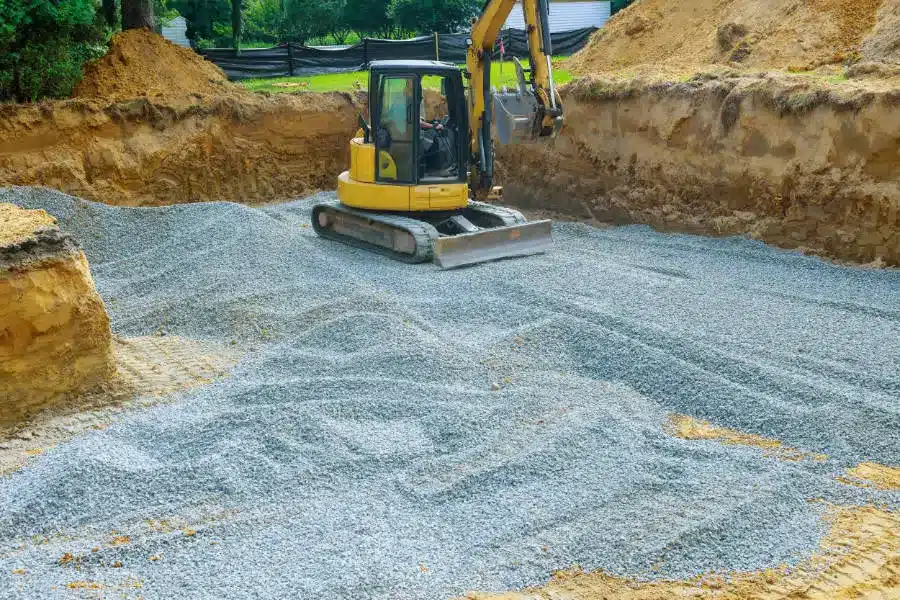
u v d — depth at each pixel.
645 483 6.10
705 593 4.89
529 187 16.72
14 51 15.69
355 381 7.98
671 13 18.61
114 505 5.99
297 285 10.95
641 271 11.51
